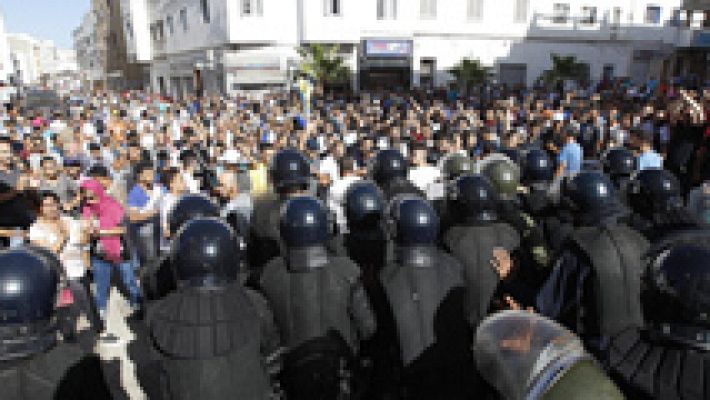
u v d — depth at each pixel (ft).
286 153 12.29
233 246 7.42
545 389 3.73
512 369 4.01
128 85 168.55
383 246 11.49
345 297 8.81
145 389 7.70
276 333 8.35
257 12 86.84
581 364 3.83
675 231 5.97
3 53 141.69
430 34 90.89
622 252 7.82
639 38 101.96
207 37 97.50
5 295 5.72
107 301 17.25
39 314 5.99
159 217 18.22
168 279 10.11
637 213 9.63
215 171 23.85
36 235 14.71
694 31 103.45
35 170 23.17
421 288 8.50
